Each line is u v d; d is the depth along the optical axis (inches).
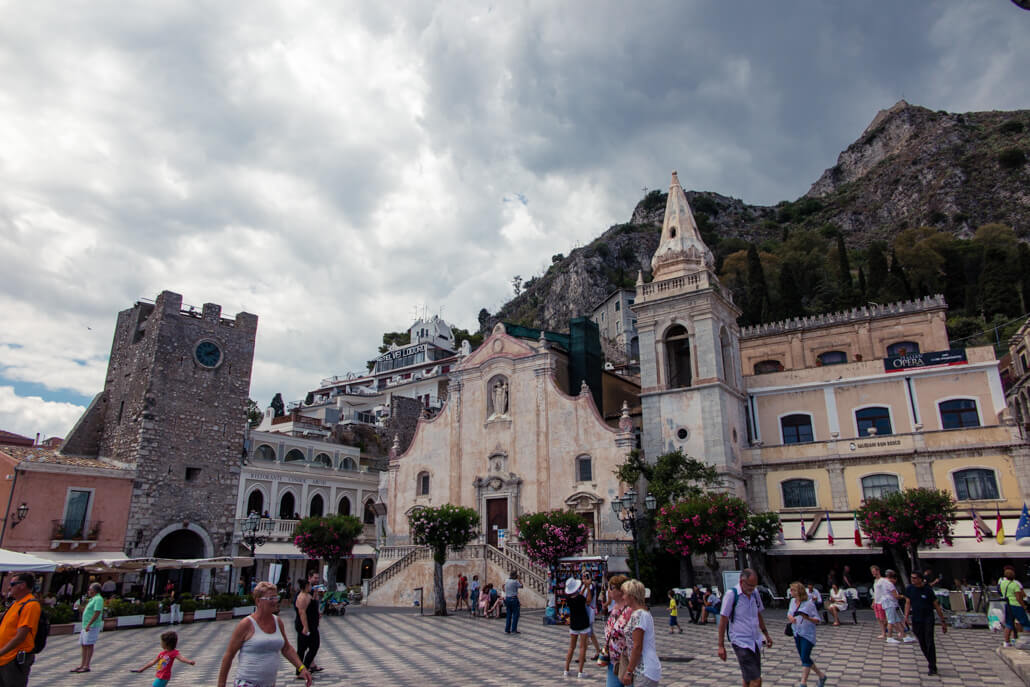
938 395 1658.5
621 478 1644.9
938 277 3661.4
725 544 1386.6
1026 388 1991.9
